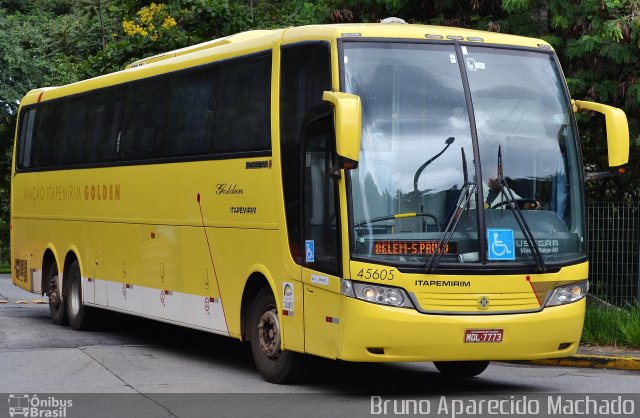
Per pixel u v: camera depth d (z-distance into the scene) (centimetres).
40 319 1934
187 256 1369
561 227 1099
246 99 1241
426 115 1073
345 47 1077
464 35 1120
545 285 1070
